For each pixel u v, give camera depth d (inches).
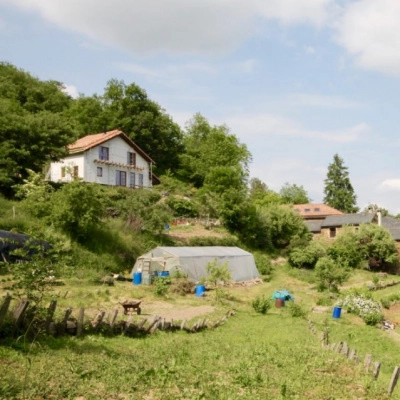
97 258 1316.4
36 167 1631.4
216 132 3464.6
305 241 2170.3
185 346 551.8
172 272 1365.7
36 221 1288.1
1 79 2842.0
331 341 802.2
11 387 299.0
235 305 1106.1
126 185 2229.3
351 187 4069.9
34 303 498.3
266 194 3769.7
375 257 2258.9
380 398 402.0
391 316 1249.4
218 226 2135.8
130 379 355.3
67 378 338.6
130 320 599.2
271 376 419.2
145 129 3068.4
